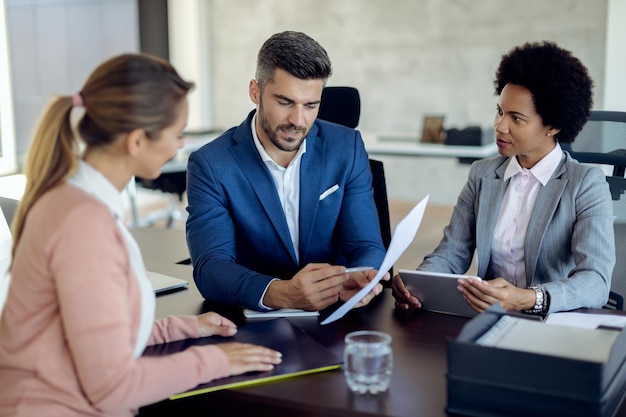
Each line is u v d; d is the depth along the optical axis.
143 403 1.27
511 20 6.15
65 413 1.25
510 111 1.94
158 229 2.94
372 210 2.16
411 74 6.63
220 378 1.39
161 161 1.36
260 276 1.81
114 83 1.27
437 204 6.82
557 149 2.01
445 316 1.76
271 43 1.86
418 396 1.32
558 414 1.20
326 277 1.73
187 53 7.42
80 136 1.31
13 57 7.82
